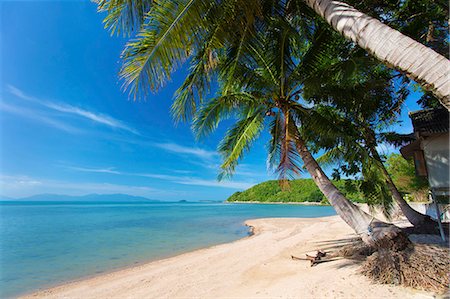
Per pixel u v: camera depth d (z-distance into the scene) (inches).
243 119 346.9
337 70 249.0
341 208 241.1
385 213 410.3
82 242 599.8
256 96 304.5
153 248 528.7
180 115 238.2
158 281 297.7
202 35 172.1
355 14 127.7
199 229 833.5
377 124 392.5
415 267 186.7
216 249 489.7
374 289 186.2
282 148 275.9
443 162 298.7
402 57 111.1
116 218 1321.4
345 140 291.1
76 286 304.2
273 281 255.3
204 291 251.0
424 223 351.6
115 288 284.4
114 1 178.7
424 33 279.0
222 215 1477.6
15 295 281.0
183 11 150.6
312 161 274.8
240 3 169.9
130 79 148.9
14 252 498.6
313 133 335.0
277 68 272.5
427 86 106.3
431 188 306.0
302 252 385.1
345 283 204.4
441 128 292.0
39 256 465.7
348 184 398.0
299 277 249.6
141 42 151.0
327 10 139.3
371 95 348.8
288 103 291.7
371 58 236.5
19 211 2090.3
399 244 203.6
